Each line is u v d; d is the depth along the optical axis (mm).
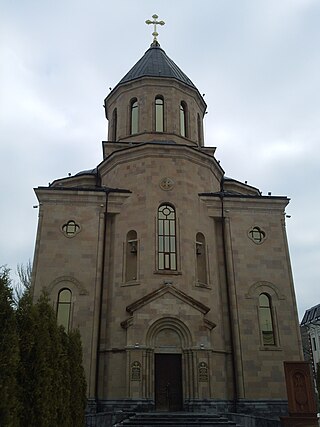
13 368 9898
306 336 70125
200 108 33688
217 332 24047
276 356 24016
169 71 32531
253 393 23125
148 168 26547
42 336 11906
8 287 10625
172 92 31328
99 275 24609
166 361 22219
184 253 24703
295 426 16109
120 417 19984
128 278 24844
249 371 23547
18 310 11953
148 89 31266
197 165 27688
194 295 24000
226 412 22125
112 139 32438
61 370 13469
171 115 30750
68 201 26188
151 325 22109
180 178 26531
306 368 17312
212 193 27422
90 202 26297
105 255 25547
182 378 21828
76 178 30234
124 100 31891
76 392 15578
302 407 16656
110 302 24328
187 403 21250
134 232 25609
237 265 25938
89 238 25453
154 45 36094
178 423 18688
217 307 24766
